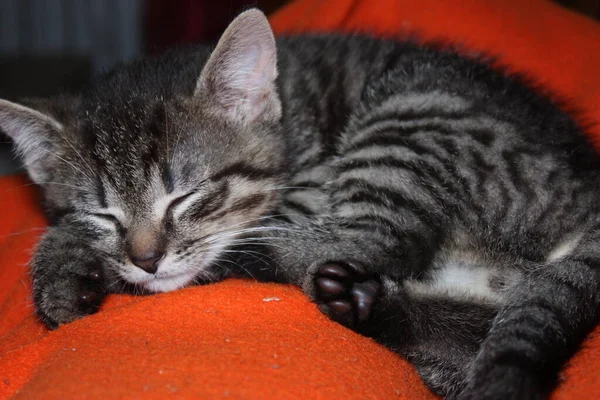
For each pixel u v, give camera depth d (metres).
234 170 0.37
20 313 0.37
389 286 0.34
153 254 0.36
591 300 0.32
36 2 0.74
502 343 0.30
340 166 0.38
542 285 0.32
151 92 0.38
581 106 0.43
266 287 0.35
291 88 0.40
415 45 0.42
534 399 0.29
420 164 0.36
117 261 0.36
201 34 0.72
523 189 0.35
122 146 0.36
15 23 0.74
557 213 0.35
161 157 0.36
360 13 0.52
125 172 0.36
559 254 0.35
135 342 0.30
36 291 0.36
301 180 0.39
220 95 0.37
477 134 0.36
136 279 0.36
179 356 0.29
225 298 0.33
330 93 0.40
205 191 0.37
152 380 0.28
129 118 0.37
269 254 0.37
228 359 0.29
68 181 0.37
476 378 0.30
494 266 0.35
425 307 0.34
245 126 0.38
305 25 0.52
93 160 0.37
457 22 0.50
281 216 0.39
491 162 0.35
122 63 0.42
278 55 0.41
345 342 0.31
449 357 0.33
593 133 0.39
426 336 0.34
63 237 0.37
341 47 0.42
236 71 0.37
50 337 0.32
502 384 0.29
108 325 0.32
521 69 0.44
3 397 0.30
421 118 0.37
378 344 0.33
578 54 0.48
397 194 0.36
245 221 0.38
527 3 0.52
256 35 0.37
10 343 0.34
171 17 0.73
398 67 0.40
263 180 0.38
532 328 0.30
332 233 0.36
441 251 0.35
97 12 0.74
